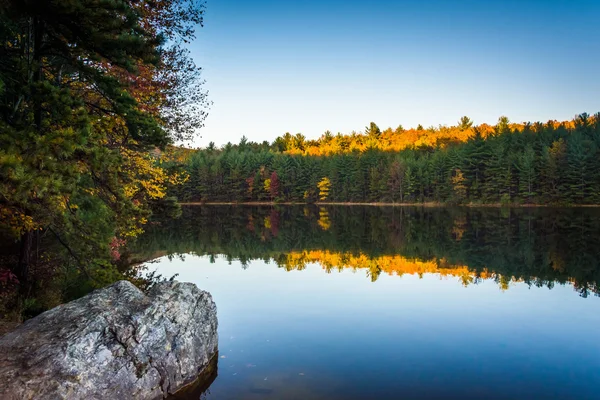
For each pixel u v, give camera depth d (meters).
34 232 10.63
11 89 7.44
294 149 141.75
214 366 7.69
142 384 6.36
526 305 11.97
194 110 16.42
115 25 7.67
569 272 17.22
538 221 42.03
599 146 67.62
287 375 7.31
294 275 16.77
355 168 96.12
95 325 6.45
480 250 23.58
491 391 6.72
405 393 6.64
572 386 6.91
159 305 7.44
